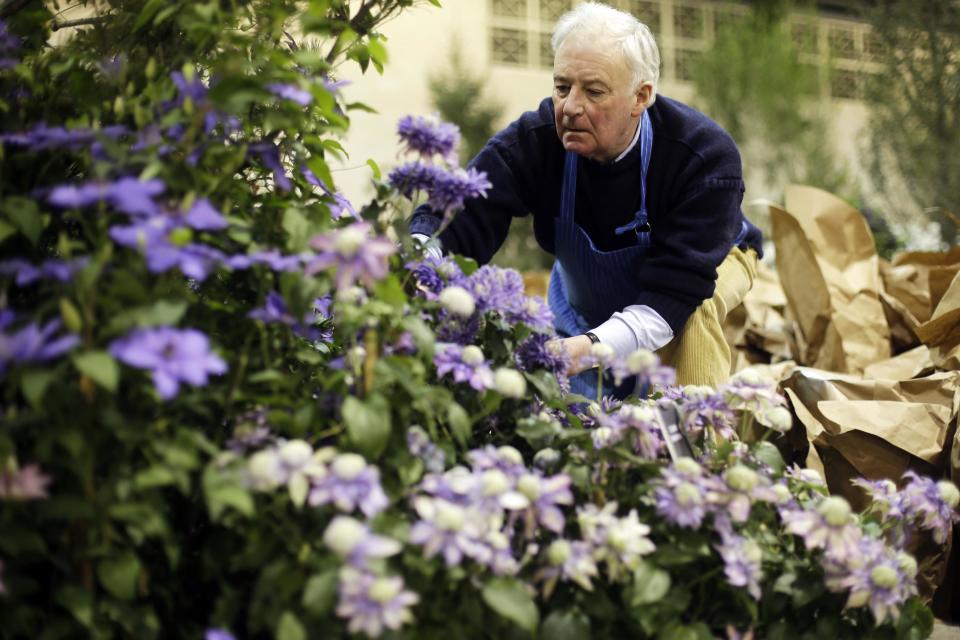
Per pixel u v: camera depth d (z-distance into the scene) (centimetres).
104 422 104
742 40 871
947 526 150
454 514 108
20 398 117
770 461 151
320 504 111
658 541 131
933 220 491
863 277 293
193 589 125
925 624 148
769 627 134
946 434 220
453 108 852
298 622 103
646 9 994
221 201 130
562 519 118
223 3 142
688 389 158
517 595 112
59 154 131
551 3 955
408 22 892
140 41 147
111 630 108
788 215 292
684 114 218
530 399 152
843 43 973
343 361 126
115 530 114
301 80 128
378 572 104
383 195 146
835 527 127
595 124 198
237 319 129
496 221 218
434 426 130
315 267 109
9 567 107
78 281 102
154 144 121
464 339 146
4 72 141
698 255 206
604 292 235
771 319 305
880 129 616
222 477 106
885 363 267
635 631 126
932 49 587
